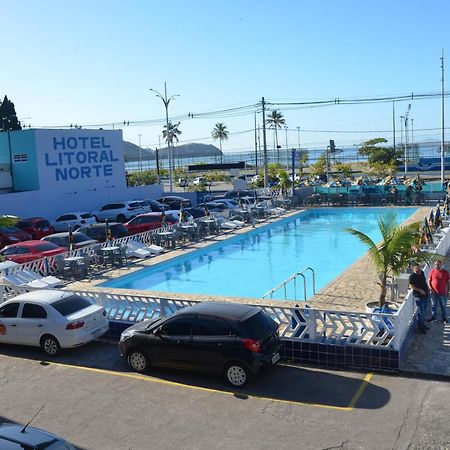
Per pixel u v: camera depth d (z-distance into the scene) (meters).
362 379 10.51
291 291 20.25
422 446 7.91
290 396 9.91
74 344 12.70
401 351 10.95
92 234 28.27
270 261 25.81
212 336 10.59
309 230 34.69
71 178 41.81
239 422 9.02
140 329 11.64
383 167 81.00
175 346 10.95
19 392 10.93
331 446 8.05
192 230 29.70
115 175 45.81
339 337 11.53
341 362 11.23
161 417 9.41
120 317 14.30
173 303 13.49
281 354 11.75
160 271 24.23
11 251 22.88
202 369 10.68
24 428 6.75
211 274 23.52
